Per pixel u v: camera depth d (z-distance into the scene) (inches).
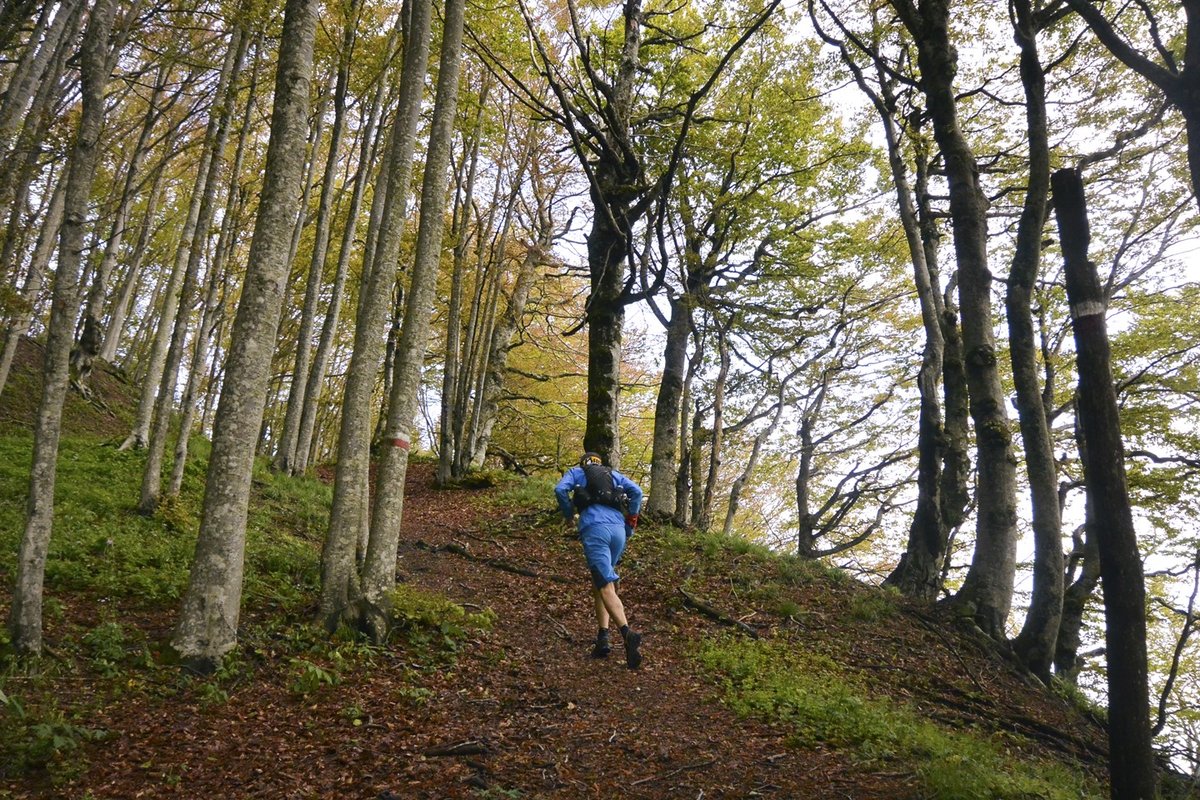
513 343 1012.5
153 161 733.9
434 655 236.5
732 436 846.5
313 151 553.6
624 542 247.9
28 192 431.8
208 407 817.5
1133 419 579.5
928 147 500.4
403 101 263.9
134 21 331.6
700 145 600.4
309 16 229.9
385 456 253.4
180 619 204.1
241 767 156.6
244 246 864.3
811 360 744.3
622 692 231.0
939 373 455.8
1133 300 579.2
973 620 362.0
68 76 491.5
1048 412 611.8
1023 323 366.0
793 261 675.4
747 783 169.6
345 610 240.1
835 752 192.7
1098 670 545.0
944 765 175.5
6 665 179.3
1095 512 155.9
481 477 741.3
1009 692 315.0
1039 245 365.4
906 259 674.8
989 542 374.0
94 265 723.4
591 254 517.7
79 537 289.3
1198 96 167.2
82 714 166.9
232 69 391.9
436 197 263.7
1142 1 287.4
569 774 167.3
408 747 171.9
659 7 619.5
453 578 368.2
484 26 460.1
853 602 370.6
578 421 1087.6
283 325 917.8
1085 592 490.9
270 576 288.0
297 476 585.6
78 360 614.2
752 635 318.7
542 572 397.1
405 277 836.0
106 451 446.9
